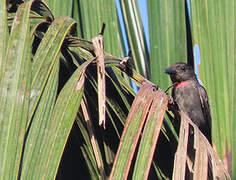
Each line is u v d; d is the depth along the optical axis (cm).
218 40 645
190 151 552
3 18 446
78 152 574
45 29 529
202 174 421
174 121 573
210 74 636
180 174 411
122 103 519
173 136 548
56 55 452
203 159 430
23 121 389
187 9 706
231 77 624
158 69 654
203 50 646
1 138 375
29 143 387
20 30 439
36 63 439
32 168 374
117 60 522
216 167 431
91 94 532
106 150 532
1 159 364
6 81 405
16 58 420
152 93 452
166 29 662
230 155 586
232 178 570
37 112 409
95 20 660
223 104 615
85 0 668
